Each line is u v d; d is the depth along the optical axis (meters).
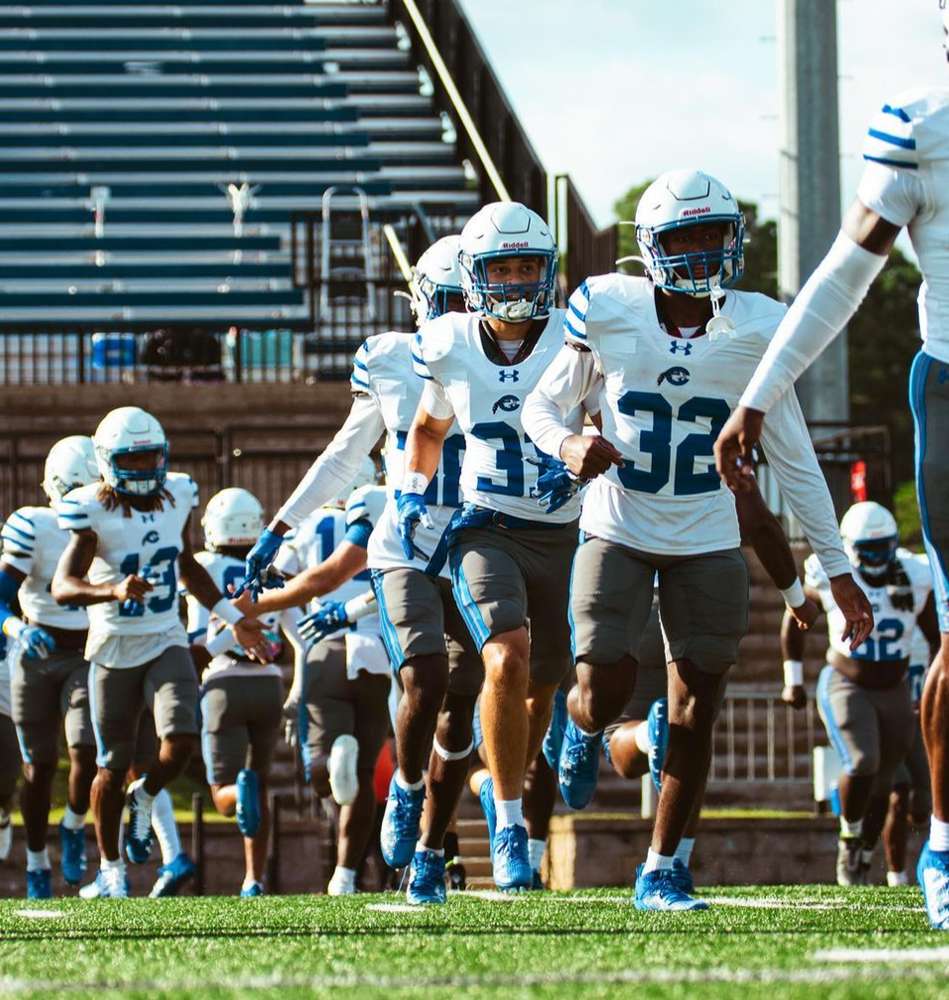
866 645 21.91
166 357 39.03
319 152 49.56
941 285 8.39
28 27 52.41
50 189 47.84
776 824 26.00
